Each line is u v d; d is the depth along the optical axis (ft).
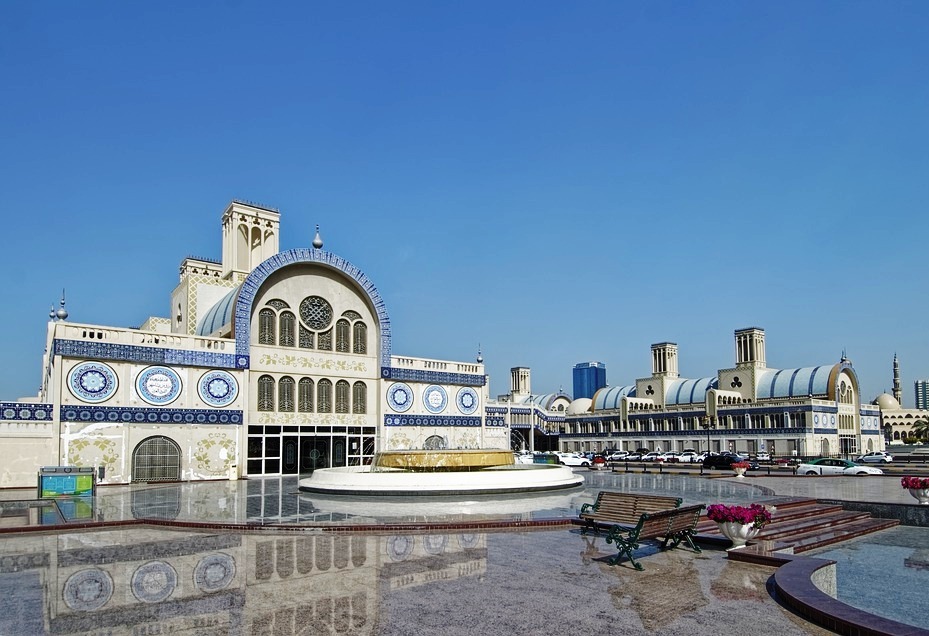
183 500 96.53
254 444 148.87
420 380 174.91
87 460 127.54
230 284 184.96
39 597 42.09
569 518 71.46
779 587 41.96
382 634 34.73
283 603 40.57
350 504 89.40
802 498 91.91
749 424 284.41
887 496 102.01
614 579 46.55
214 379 143.33
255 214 189.26
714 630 35.47
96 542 62.34
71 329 128.67
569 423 360.69
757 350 309.22
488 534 65.31
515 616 37.78
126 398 132.87
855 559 58.54
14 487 120.37
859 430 293.84
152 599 41.52
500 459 116.78
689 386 330.75
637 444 327.47
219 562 52.54
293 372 155.63
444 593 42.83
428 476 98.58
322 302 162.81
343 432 161.99
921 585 48.65
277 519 74.02
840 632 34.58
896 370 511.81
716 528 66.44
